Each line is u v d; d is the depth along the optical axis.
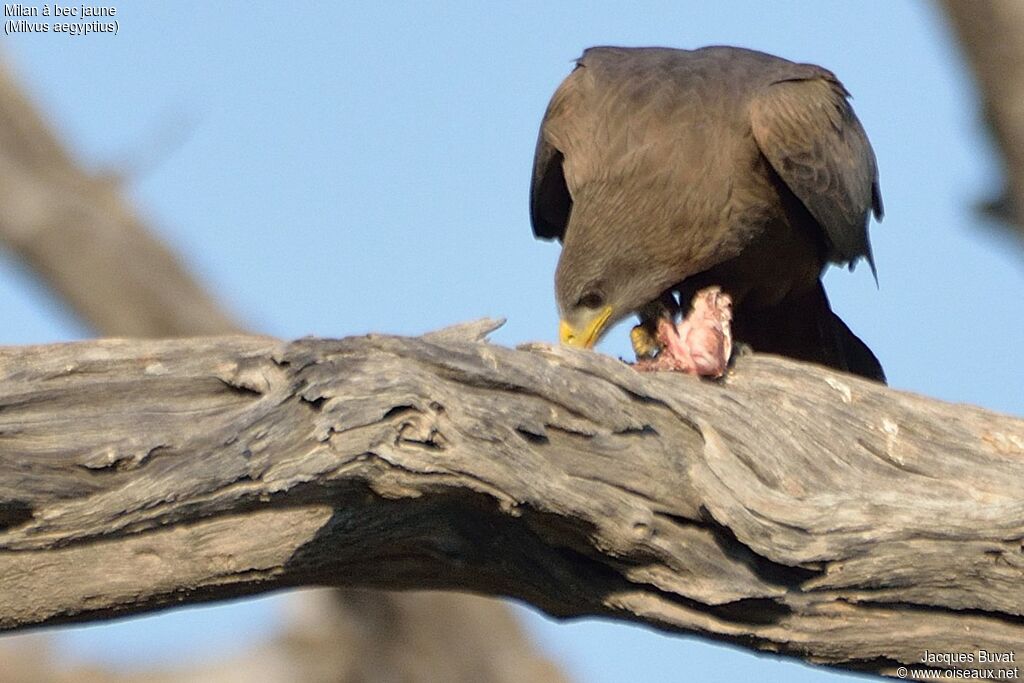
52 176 19.11
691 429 10.07
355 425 9.20
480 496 9.53
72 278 18.94
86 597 9.84
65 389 9.86
